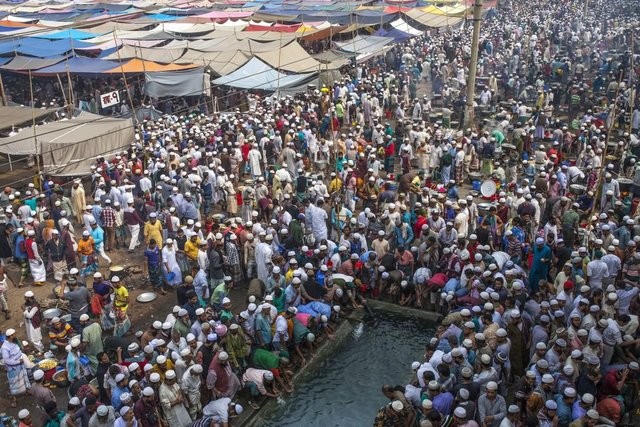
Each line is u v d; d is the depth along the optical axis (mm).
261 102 31328
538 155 23266
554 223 16609
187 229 17547
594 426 9609
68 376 12898
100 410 10391
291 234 17469
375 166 22938
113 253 19594
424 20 46219
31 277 18422
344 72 38406
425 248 16469
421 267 16438
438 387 10625
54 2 54219
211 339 12297
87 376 13188
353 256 16266
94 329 13156
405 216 17609
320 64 29984
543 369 10852
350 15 42844
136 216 19469
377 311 16234
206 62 32625
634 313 13523
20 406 12914
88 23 41531
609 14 65125
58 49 35469
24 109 27109
